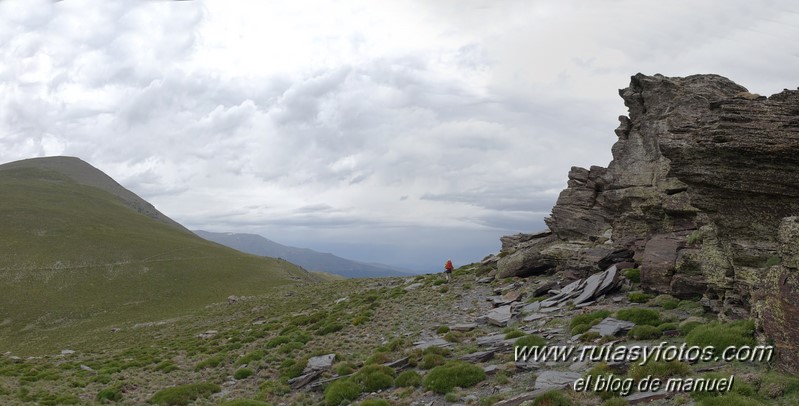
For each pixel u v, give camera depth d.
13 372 60.25
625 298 40.25
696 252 36.00
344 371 35.75
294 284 193.25
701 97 39.34
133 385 47.16
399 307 61.62
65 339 118.62
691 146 27.52
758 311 23.66
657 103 46.56
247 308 120.56
